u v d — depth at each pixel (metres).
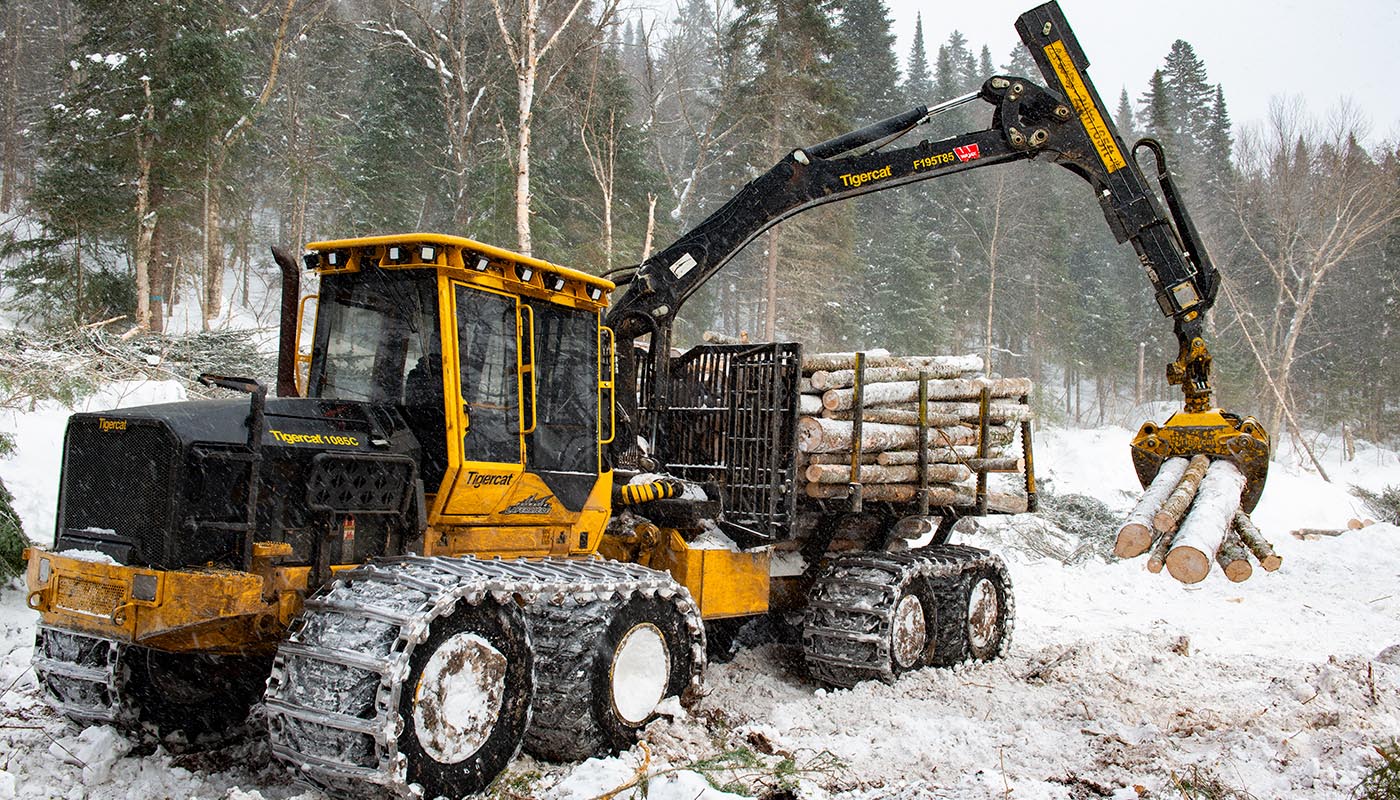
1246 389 45.94
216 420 4.51
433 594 4.29
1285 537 17.66
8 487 8.19
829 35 27.22
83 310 19.52
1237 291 42.91
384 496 4.83
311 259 5.54
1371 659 7.94
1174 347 51.28
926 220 45.31
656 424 7.52
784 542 7.71
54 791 4.36
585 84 25.83
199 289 25.56
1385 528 16.45
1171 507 5.41
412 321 5.16
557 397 5.77
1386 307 46.94
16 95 36.84
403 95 29.05
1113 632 10.19
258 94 28.33
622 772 4.80
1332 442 47.38
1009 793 4.66
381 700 3.97
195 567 4.27
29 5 40.56
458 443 4.97
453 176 29.95
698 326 35.41
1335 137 38.69
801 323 31.47
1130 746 5.53
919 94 58.03
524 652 4.77
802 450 7.14
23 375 9.95
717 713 6.13
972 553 8.48
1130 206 7.14
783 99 26.98
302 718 4.09
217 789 4.59
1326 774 4.86
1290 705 6.57
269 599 4.50
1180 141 59.34
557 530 5.81
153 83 19.73
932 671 7.51
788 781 4.82
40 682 5.00
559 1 21.64
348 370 5.39
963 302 45.06
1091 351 49.72
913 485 7.84
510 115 27.66
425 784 4.19
